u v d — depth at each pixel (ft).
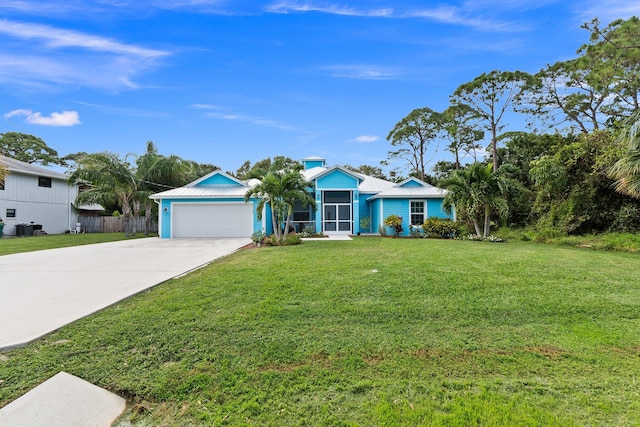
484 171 48.44
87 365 10.31
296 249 36.04
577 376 9.53
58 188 81.87
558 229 50.65
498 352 11.04
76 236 68.18
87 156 69.62
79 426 7.82
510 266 24.02
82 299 16.90
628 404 8.16
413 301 16.20
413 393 8.79
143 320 13.92
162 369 10.13
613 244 37.93
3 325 13.21
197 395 8.86
